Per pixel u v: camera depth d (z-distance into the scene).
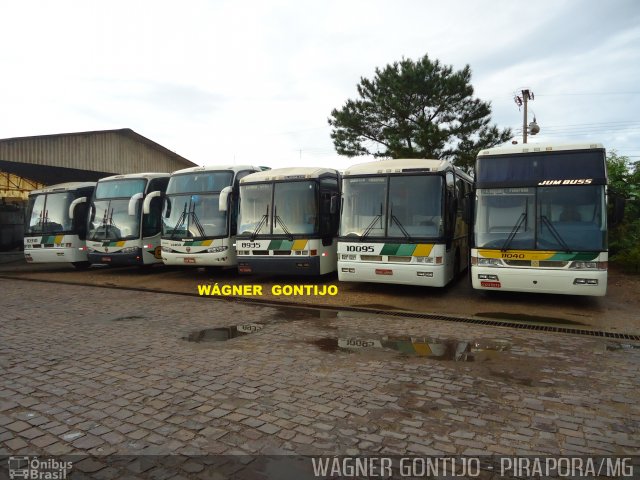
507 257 9.74
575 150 9.66
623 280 13.58
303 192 12.67
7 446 4.00
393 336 7.76
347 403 4.90
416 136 25.80
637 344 7.31
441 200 10.77
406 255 10.80
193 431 4.26
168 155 27.11
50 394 5.15
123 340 7.48
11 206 24.02
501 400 5.02
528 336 7.78
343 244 11.44
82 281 15.03
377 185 11.30
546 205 9.63
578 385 5.49
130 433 4.22
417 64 26.73
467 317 9.20
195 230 13.85
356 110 28.36
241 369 6.00
